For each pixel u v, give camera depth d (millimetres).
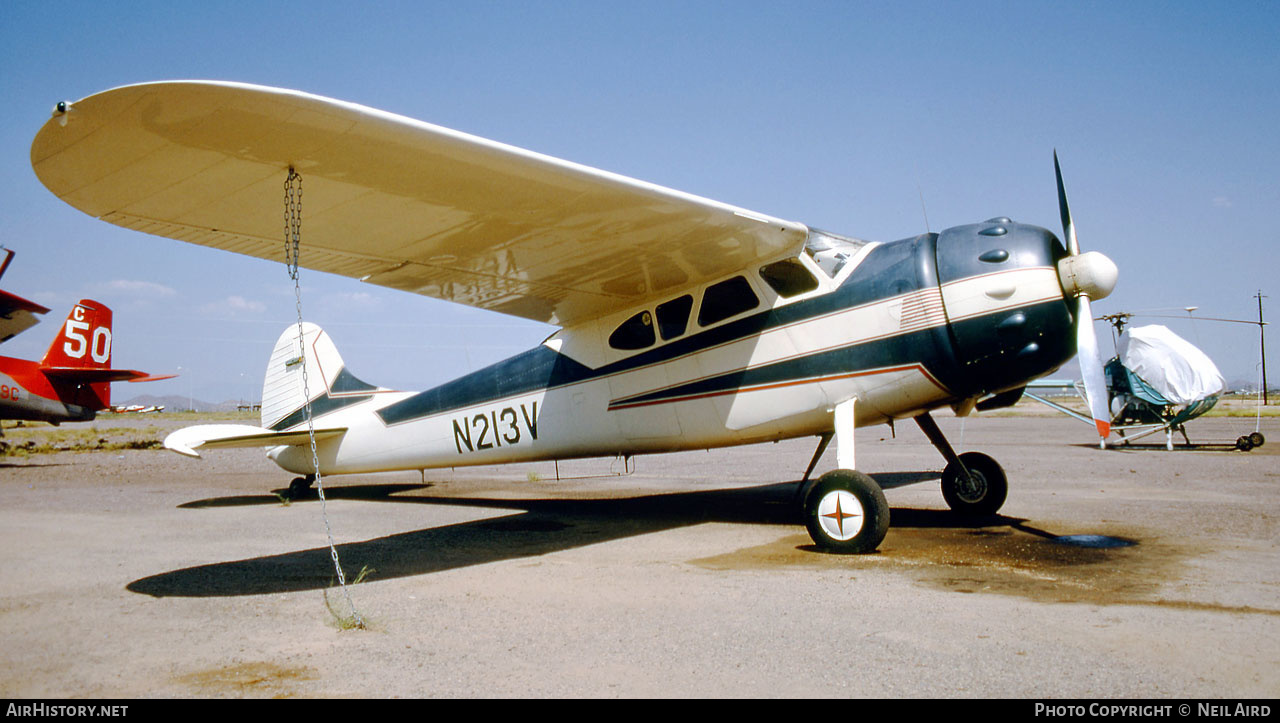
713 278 6621
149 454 19562
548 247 5836
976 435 21750
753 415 6285
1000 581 4195
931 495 8430
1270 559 4730
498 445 8242
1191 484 8977
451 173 4457
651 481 11164
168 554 5469
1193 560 4707
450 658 3012
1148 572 4371
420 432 8914
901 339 5551
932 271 5543
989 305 5277
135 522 7211
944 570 4523
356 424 9484
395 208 4934
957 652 2941
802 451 17219
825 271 6156
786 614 3557
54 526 6914
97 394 21312
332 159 4160
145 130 3684
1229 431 20594
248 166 4176
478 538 6105
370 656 3051
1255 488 8539
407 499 9297
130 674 2865
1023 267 5273
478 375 8445
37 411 19859
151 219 4723
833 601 3791
